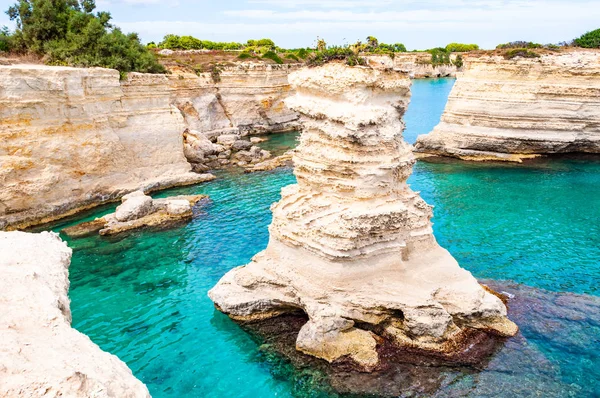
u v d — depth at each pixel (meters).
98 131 32.97
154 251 25.41
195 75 55.00
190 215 30.28
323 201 17.75
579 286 20.86
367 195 16.97
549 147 42.09
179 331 18.42
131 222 28.73
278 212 19.16
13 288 9.25
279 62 66.06
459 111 43.50
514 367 15.30
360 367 15.54
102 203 33.03
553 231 27.08
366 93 16.78
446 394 14.34
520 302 18.98
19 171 28.23
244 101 58.56
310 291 17.50
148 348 17.44
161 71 49.72
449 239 26.08
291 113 63.66
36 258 10.86
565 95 40.84
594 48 50.72
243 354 16.92
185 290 21.47
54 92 29.73
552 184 35.44
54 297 9.21
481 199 32.50
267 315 18.78
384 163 16.98
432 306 16.25
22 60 40.28
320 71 17.47
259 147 51.34
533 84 40.97
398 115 18.06
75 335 8.27
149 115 38.03
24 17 43.28
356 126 16.28
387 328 17.02
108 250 25.48
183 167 39.66
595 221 28.48
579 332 17.00
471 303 16.69
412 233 18.23
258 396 14.92
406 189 18.52
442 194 33.66
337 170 17.17
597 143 42.34
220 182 38.38
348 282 17.11
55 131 30.09
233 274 19.80
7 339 7.59
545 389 14.39
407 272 17.58
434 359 15.73
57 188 30.30
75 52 40.19
